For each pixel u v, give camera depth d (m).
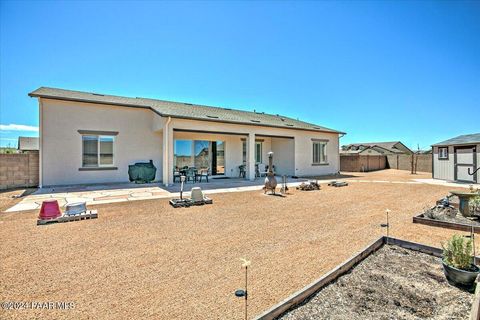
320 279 2.79
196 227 5.39
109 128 12.20
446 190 10.88
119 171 12.45
